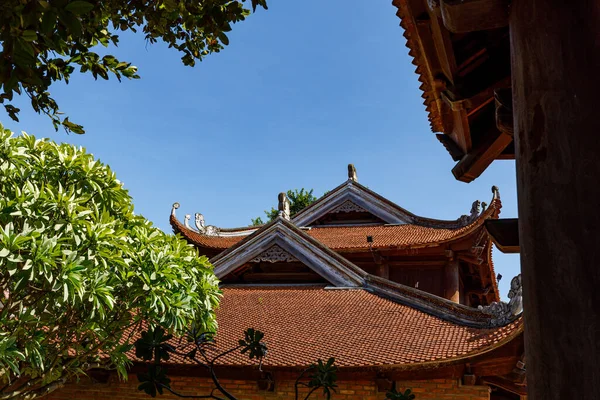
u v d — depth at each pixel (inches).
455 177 236.4
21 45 145.7
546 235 91.8
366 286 581.0
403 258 822.5
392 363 394.9
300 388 428.5
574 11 96.3
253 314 545.0
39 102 224.7
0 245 277.4
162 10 245.6
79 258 298.8
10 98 164.9
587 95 92.7
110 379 463.8
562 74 94.9
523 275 97.0
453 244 787.4
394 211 907.4
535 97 97.2
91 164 376.8
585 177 90.0
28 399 365.1
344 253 817.5
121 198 383.9
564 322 87.4
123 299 354.0
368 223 926.4
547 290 90.2
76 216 315.3
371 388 417.1
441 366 392.5
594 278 86.4
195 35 269.3
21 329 309.7
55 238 290.4
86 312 341.1
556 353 87.4
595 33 94.7
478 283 961.5
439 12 132.3
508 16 109.6
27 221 307.1
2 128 352.2
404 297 532.7
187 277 383.9
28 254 285.4
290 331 488.1
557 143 93.2
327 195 941.2
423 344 423.5
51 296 305.0
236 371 427.5
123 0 241.1
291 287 618.8
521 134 99.9
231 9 219.6
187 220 892.0
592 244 87.4
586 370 84.4
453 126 216.5
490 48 171.2
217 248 847.7
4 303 316.2
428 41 171.0
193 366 427.5
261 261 626.2
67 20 131.1
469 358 386.9
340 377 412.8
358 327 482.0
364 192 928.3
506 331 386.9
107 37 238.2
